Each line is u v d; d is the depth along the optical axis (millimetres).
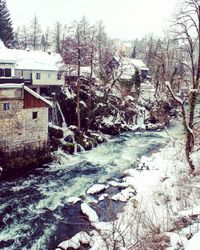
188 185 16797
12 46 63844
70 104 39531
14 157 25906
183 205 14664
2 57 30469
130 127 46000
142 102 55344
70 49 38812
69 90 41531
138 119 50531
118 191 21125
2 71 30766
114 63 59562
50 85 41344
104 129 41156
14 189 21828
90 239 14188
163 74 20672
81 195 20734
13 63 31297
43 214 18094
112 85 44500
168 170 22391
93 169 26719
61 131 33312
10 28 61750
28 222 17172
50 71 40906
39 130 27609
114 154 31828
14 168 25859
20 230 16359
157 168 24156
